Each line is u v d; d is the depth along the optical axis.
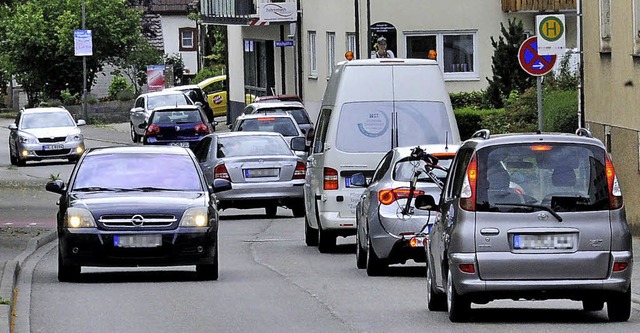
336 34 118.06
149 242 40.31
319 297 36.97
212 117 153.25
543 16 50.94
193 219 40.69
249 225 68.06
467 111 90.62
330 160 50.75
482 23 107.38
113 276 43.97
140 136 142.88
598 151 30.75
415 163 42.88
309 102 127.50
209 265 41.69
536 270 30.22
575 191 30.52
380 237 42.28
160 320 32.22
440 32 107.94
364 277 42.88
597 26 60.50
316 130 54.59
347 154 50.62
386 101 50.84
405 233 41.91
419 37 108.62
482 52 107.44
